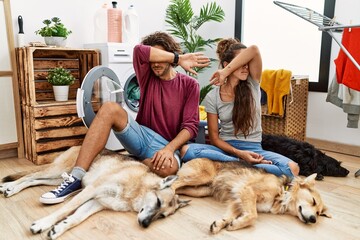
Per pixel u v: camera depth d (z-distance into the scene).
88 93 2.35
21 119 2.79
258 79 2.09
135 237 1.47
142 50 1.94
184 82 2.12
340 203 1.92
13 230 1.50
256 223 1.64
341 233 1.55
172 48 2.08
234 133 2.16
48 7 3.00
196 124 2.11
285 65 3.67
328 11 3.12
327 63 3.18
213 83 2.02
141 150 2.01
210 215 1.72
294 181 1.78
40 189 1.99
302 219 1.65
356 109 2.71
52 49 2.64
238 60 1.96
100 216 1.67
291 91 3.03
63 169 2.01
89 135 1.82
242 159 2.01
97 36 3.15
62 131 2.69
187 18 3.80
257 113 2.12
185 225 1.60
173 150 1.94
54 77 2.81
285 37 3.62
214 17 3.91
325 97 3.24
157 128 2.11
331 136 3.25
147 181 1.73
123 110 1.89
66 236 1.46
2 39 2.64
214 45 4.30
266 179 1.75
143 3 3.70
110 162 1.83
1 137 2.71
